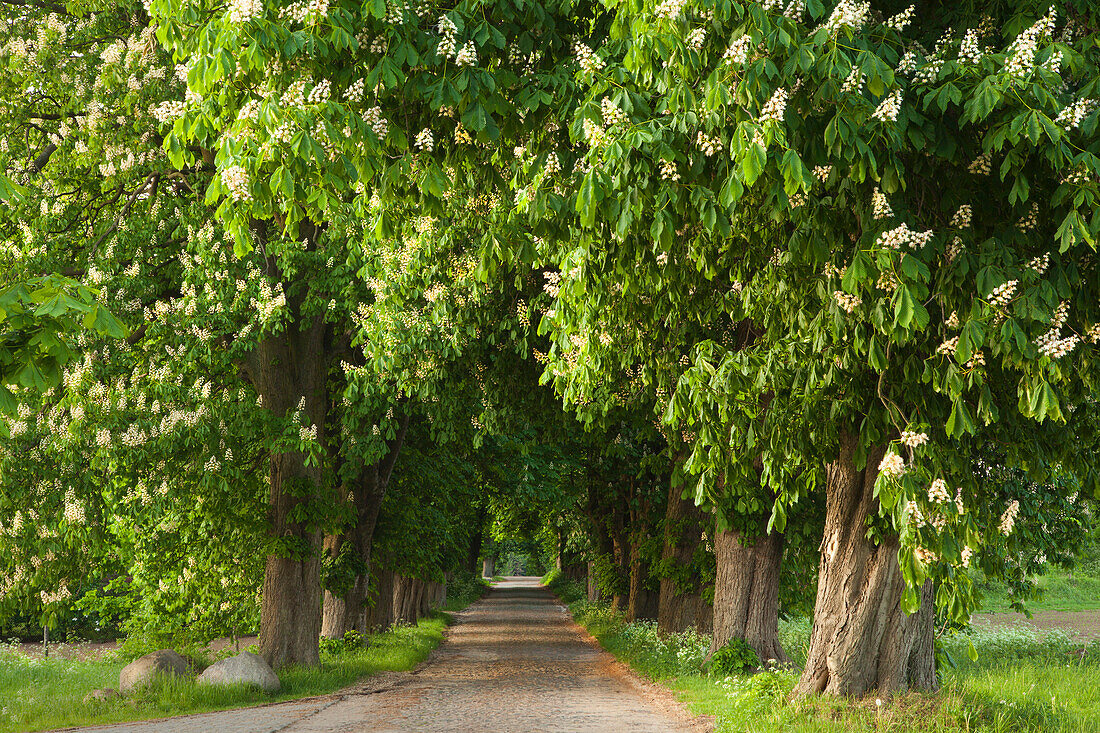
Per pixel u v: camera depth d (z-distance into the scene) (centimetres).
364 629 2453
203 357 1369
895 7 629
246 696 1353
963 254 535
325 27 529
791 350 709
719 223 527
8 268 1280
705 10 486
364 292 1487
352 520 1739
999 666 1661
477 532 4831
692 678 1461
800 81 498
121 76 1256
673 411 711
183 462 1441
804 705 891
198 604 1828
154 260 1431
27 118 1347
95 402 1250
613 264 752
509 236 662
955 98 470
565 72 600
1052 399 496
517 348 1368
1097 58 538
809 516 1561
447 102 565
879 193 530
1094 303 573
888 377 666
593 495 3294
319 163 500
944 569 551
